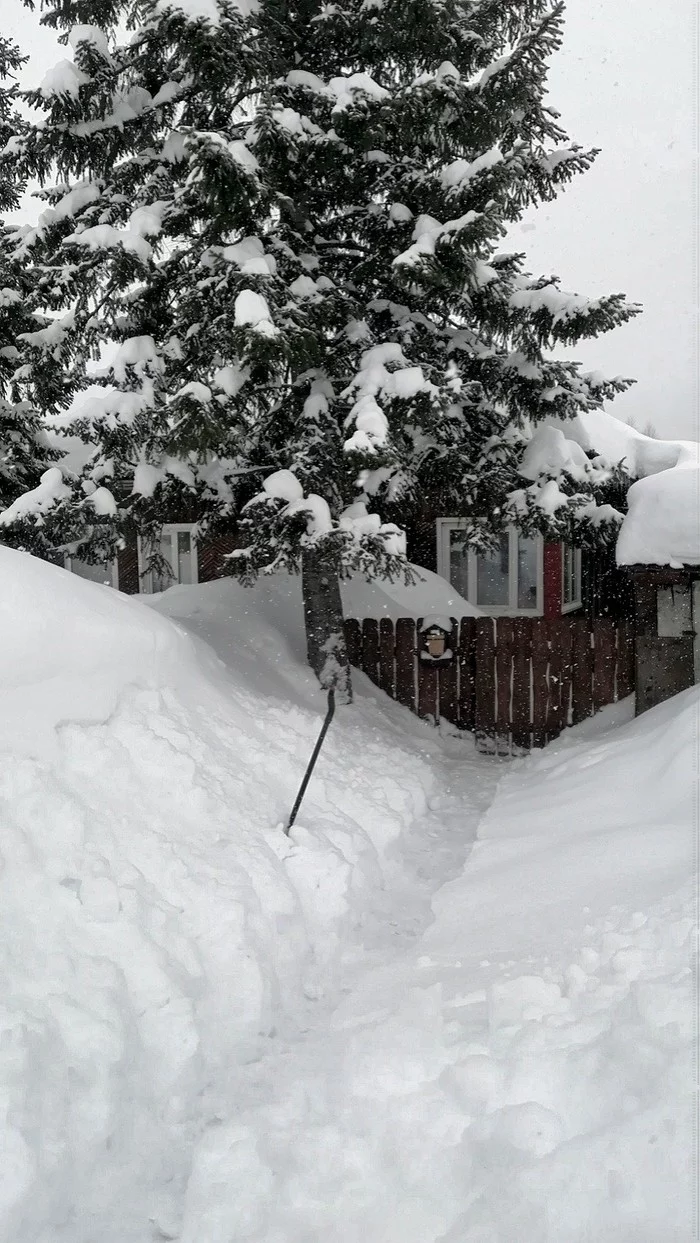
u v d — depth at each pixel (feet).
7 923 9.90
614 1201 7.25
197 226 27.48
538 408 29.96
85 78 26.96
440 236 24.08
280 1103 9.64
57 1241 7.91
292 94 25.32
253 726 20.10
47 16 30.73
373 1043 10.36
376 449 22.98
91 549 29.48
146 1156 9.12
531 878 15.44
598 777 19.97
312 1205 8.13
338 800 18.52
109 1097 9.04
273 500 25.22
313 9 26.81
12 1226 7.53
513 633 32.12
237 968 11.65
